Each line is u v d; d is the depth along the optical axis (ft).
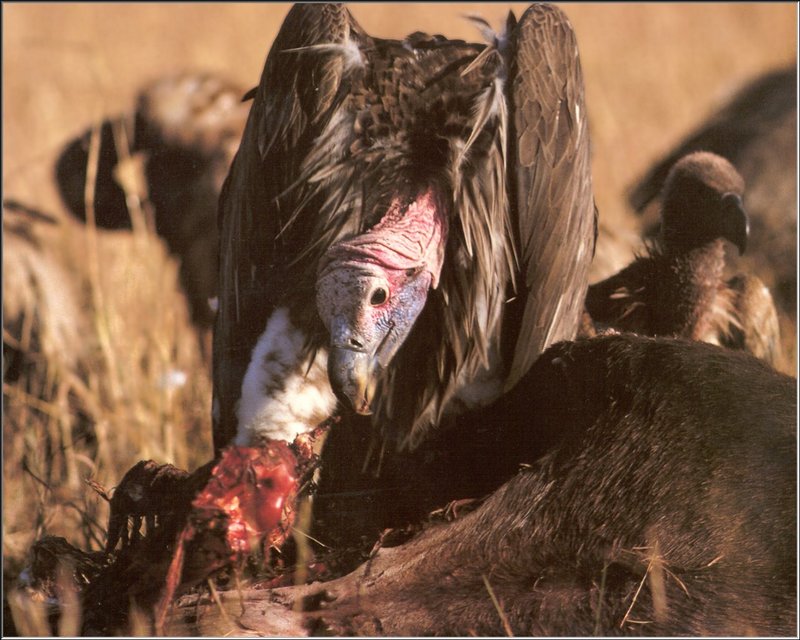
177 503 41.93
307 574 46.19
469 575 44.16
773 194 94.38
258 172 50.47
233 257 51.85
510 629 42.14
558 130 49.57
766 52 158.20
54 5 173.58
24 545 59.36
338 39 49.06
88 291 86.58
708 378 45.37
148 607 41.52
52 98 134.31
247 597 43.96
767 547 42.75
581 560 43.98
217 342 53.26
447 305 50.08
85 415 70.85
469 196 49.03
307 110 49.08
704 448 44.29
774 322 66.44
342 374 46.55
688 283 62.90
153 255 86.58
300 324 50.16
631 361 46.34
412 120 48.96
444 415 51.11
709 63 154.40
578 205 51.24
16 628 45.91
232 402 51.75
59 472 65.41
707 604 41.96
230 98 93.61
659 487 44.09
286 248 50.72
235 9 176.14
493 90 48.44
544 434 49.06
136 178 91.40
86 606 43.11
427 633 42.47
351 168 49.03
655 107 141.38
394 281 47.34
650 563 42.70
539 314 50.24
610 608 42.29
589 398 46.96
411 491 50.93
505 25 50.29
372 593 43.91
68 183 93.76
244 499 41.04
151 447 64.95
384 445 51.08
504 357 50.85
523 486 45.47
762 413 44.57
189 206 89.20
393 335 47.60
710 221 62.39
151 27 167.84
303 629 42.73
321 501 50.34
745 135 100.22
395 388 50.93
